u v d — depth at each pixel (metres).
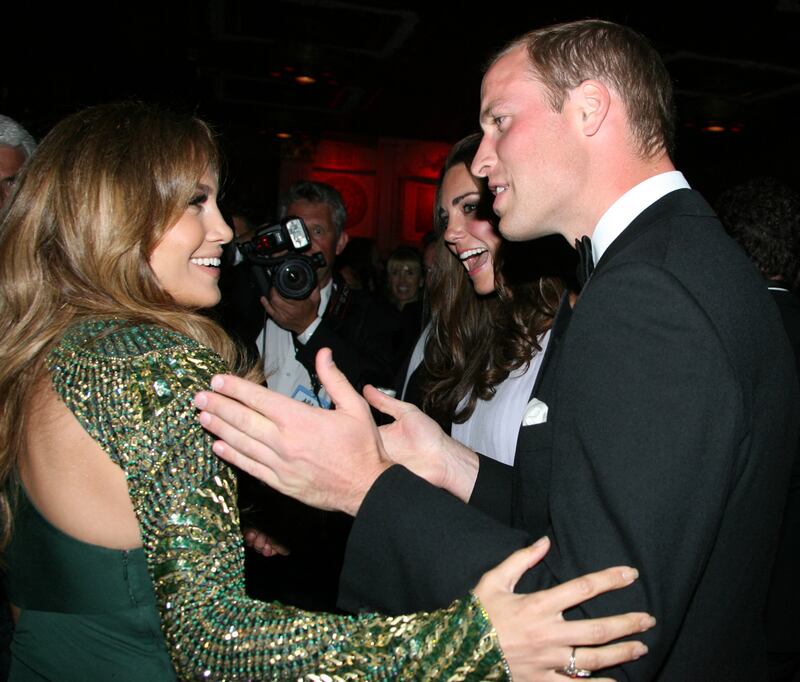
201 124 1.13
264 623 0.84
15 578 1.01
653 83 1.05
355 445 0.95
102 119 1.08
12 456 0.98
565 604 0.81
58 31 5.45
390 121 10.21
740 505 0.93
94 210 1.02
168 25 6.16
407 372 2.09
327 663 0.82
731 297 0.91
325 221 2.41
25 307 1.01
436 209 1.87
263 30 6.85
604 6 5.50
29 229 1.04
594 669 0.81
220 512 0.88
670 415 0.82
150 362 0.92
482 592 0.85
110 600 0.93
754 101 8.20
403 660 0.83
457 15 5.98
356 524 0.95
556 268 1.61
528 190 1.08
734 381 0.84
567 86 1.05
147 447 0.87
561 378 0.92
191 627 0.82
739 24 5.87
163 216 1.05
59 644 0.95
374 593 0.95
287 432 0.92
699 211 1.00
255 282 2.14
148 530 0.86
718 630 0.94
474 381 1.71
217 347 1.10
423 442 1.30
